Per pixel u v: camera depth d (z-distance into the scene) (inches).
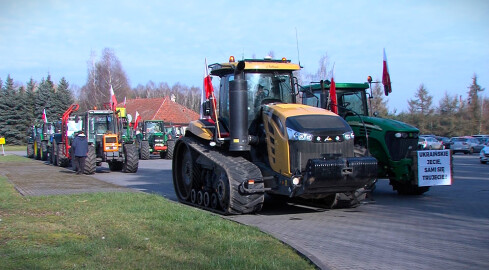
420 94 2337.6
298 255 231.8
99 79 2070.6
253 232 280.2
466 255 245.4
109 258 222.8
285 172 346.6
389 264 229.3
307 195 360.2
